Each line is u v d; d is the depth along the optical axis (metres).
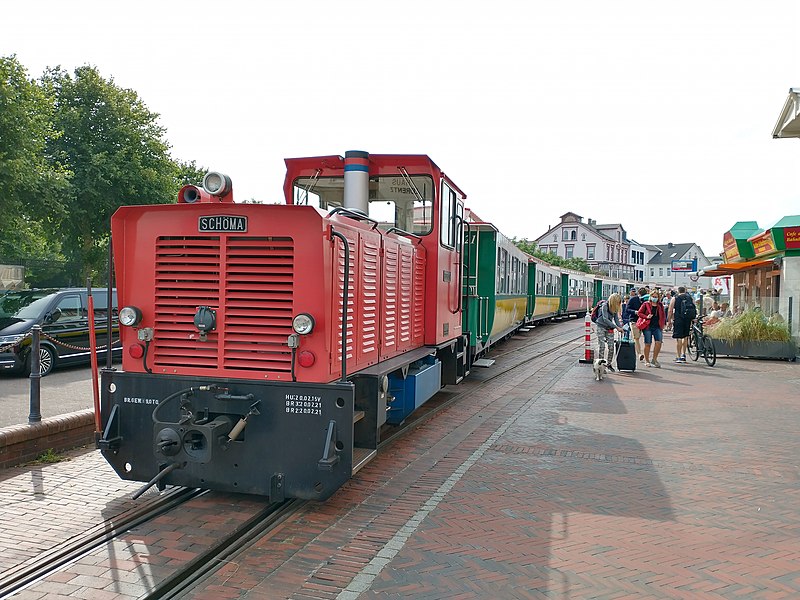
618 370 15.01
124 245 5.66
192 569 4.46
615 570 4.54
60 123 24.31
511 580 4.35
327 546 4.85
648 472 6.93
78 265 25.17
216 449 5.28
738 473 6.93
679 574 4.49
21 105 18.66
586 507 5.82
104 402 5.64
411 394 7.79
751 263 22.92
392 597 4.07
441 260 9.09
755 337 17.98
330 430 5.15
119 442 5.56
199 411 5.43
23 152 18.75
